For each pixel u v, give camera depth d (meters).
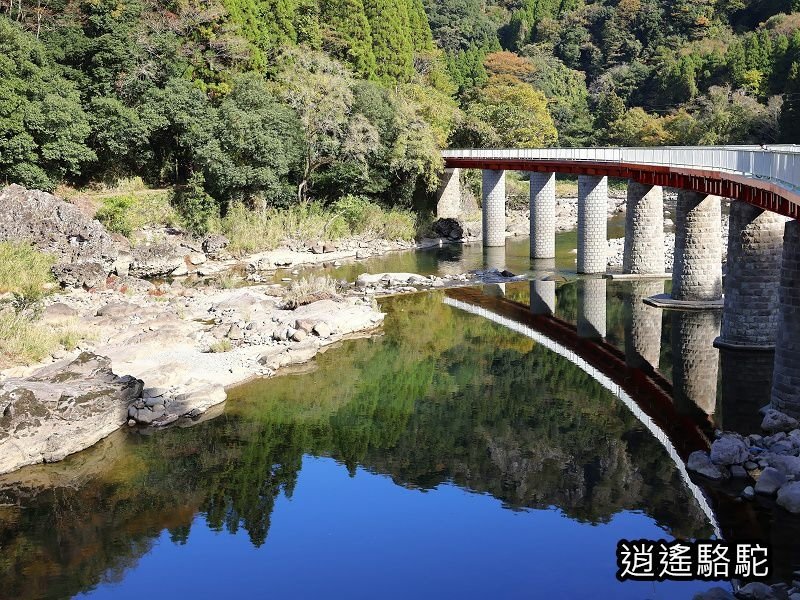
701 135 106.12
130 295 44.66
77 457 26.14
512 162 65.19
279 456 26.66
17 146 52.16
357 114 70.56
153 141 65.75
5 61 51.75
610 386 33.50
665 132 111.50
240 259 59.00
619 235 74.38
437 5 172.25
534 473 25.11
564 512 22.53
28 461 25.58
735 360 34.22
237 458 26.39
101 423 27.42
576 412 30.52
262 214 63.12
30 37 56.88
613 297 48.53
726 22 150.12
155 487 24.34
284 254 61.06
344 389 33.09
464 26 168.25
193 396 30.30
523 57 147.62
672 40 147.00
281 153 63.72
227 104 62.88
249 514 22.88
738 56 119.50
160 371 31.36
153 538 21.61
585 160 56.66
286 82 70.06
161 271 54.12
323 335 39.81
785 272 26.23
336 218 68.19
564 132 128.38
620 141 119.94
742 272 34.38
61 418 26.44
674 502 22.50
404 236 71.12
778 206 26.91
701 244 43.44
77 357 30.17
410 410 31.09
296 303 43.81
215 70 70.44
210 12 69.88
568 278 54.91
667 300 45.12
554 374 35.41
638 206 52.62
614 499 23.00
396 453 27.00
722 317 38.69
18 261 42.94
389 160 73.75
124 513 22.84
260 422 29.34
